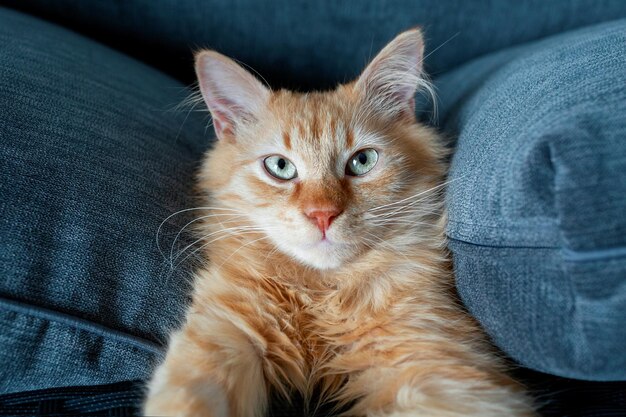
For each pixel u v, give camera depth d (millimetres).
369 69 295
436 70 424
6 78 251
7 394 228
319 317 261
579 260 185
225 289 257
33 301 213
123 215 242
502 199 204
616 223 180
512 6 412
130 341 228
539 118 204
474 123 262
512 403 229
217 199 294
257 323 251
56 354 217
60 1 398
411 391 229
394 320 254
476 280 225
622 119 186
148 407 216
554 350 202
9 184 221
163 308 242
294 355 253
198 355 231
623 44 227
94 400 231
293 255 270
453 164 269
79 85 281
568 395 244
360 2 414
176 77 436
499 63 328
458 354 244
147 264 242
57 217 225
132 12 407
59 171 234
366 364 250
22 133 234
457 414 219
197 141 337
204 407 215
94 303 224
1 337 209
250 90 300
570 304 195
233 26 417
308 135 278
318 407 249
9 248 213
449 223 249
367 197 270
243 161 291
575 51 244
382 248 272
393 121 301
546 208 191
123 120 281
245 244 278
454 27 419
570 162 183
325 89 440
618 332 188
